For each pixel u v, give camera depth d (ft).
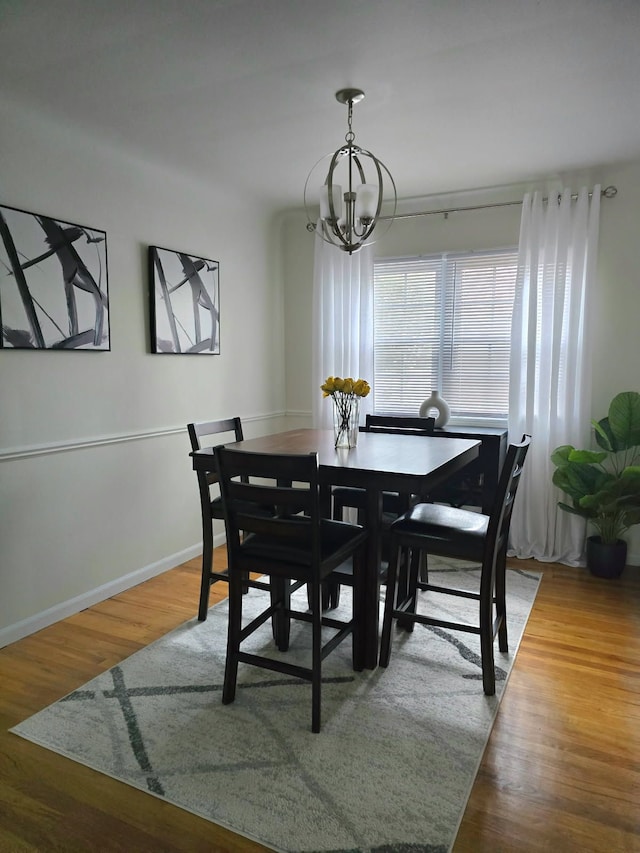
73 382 9.39
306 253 14.83
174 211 11.39
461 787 5.49
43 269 8.71
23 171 8.45
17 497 8.55
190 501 12.09
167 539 11.50
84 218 9.46
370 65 7.16
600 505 10.45
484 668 7.04
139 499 10.78
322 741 6.17
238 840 4.90
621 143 9.88
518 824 5.05
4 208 8.13
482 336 13.15
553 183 11.89
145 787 5.49
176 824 5.06
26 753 5.99
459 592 8.02
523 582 10.85
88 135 9.34
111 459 10.16
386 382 14.32
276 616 8.20
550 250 11.66
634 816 5.13
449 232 13.16
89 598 9.75
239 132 9.30
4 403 8.32
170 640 8.50
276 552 6.53
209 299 12.34
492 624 7.17
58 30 6.32
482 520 7.84
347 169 11.18
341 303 14.06
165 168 11.03
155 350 10.92
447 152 10.27
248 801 5.32
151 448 11.04
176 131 9.25
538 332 12.05
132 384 10.55
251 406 14.16
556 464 11.20
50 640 8.54
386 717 6.61
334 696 7.04
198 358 12.23
